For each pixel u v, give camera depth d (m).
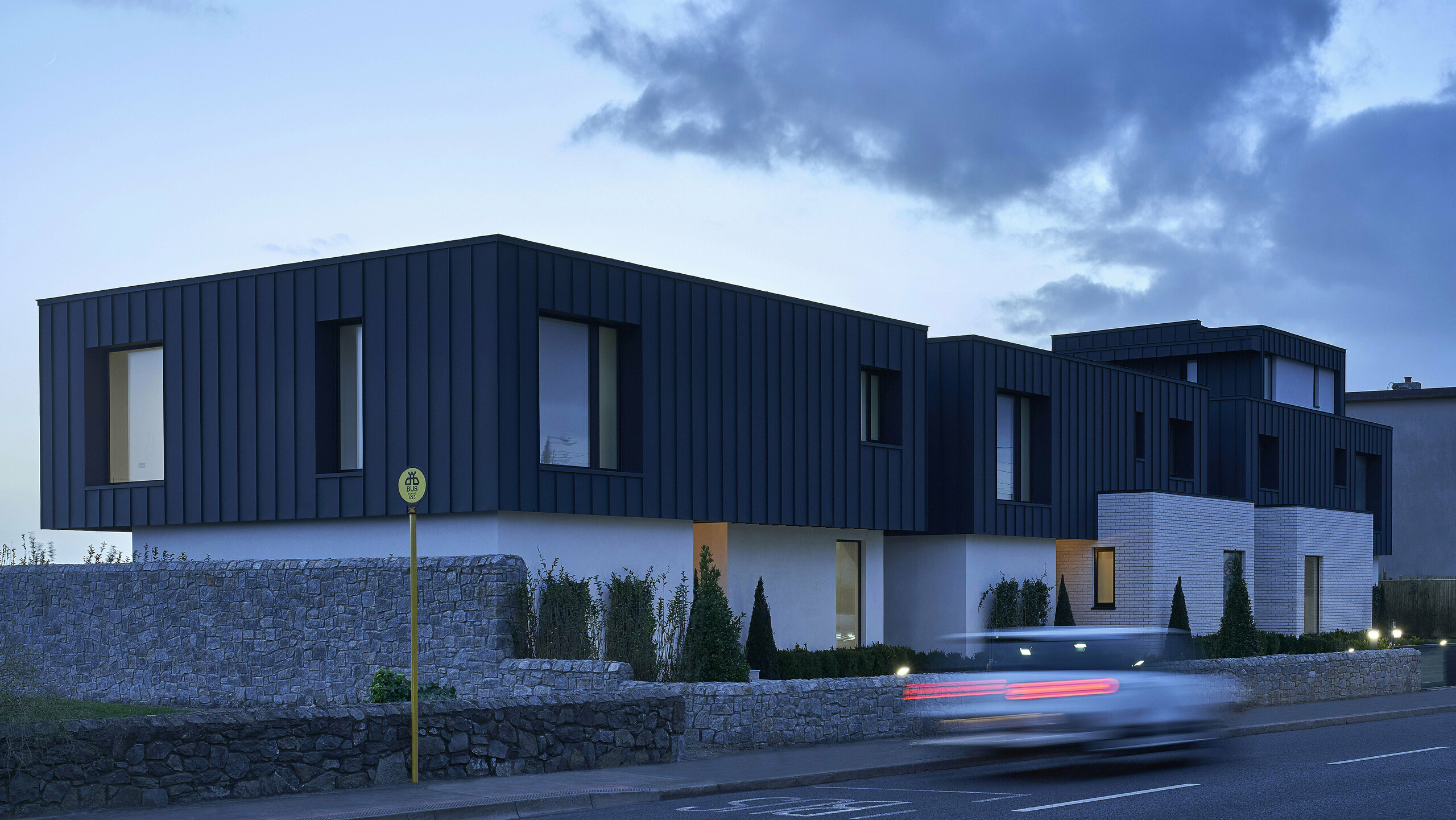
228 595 20.12
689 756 15.75
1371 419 51.81
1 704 11.23
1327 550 35.75
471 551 18.81
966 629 26.55
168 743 11.79
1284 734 19.59
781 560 23.83
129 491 22.39
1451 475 49.91
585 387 20.20
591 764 14.61
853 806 12.16
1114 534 29.52
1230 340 38.12
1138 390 31.83
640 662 18.61
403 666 18.48
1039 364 28.52
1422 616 44.44
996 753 13.56
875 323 24.94
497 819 11.95
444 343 19.05
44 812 11.09
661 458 20.69
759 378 22.44
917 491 25.66
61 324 23.44
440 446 19.00
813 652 23.53
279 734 12.45
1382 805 11.91
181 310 21.89
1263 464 37.44
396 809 11.56
